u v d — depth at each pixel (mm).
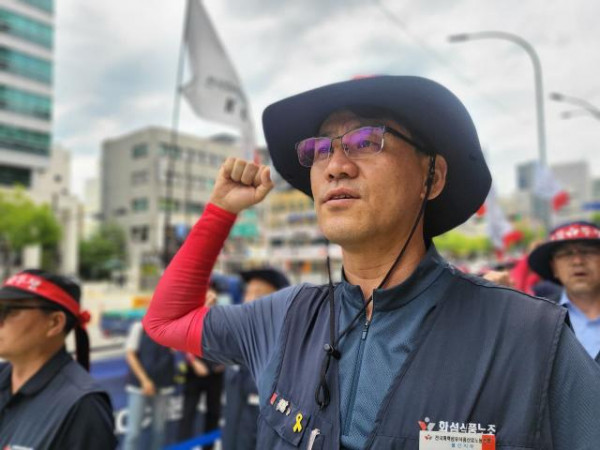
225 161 1446
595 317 2523
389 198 1053
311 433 1004
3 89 36656
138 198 46844
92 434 1788
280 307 1298
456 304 1021
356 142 1076
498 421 873
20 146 37594
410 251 1115
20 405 1874
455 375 923
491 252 66125
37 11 38656
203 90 6285
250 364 1294
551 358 899
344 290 1154
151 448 4074
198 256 1431
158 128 45969
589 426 855
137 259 46250
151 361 4125
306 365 1114
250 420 3338
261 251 34125
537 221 44719
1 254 34219
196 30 6316
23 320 1893
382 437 915
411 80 1035
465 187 1247
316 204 1159
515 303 989
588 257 2521
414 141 1121
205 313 1392
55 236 32125
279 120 1314
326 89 1116
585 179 79375
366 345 1048
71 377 1921
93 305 19391
